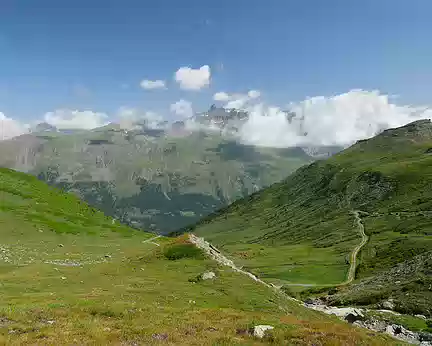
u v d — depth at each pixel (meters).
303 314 50.88
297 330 31.56
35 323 30.75
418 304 90.50
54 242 93.12
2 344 24.66
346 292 118.25
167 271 62.03
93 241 101.56
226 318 35.53
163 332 28.92
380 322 68.31
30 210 113.69
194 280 56.31
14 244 84.94
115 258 79.88
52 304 37.59
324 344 28.00
